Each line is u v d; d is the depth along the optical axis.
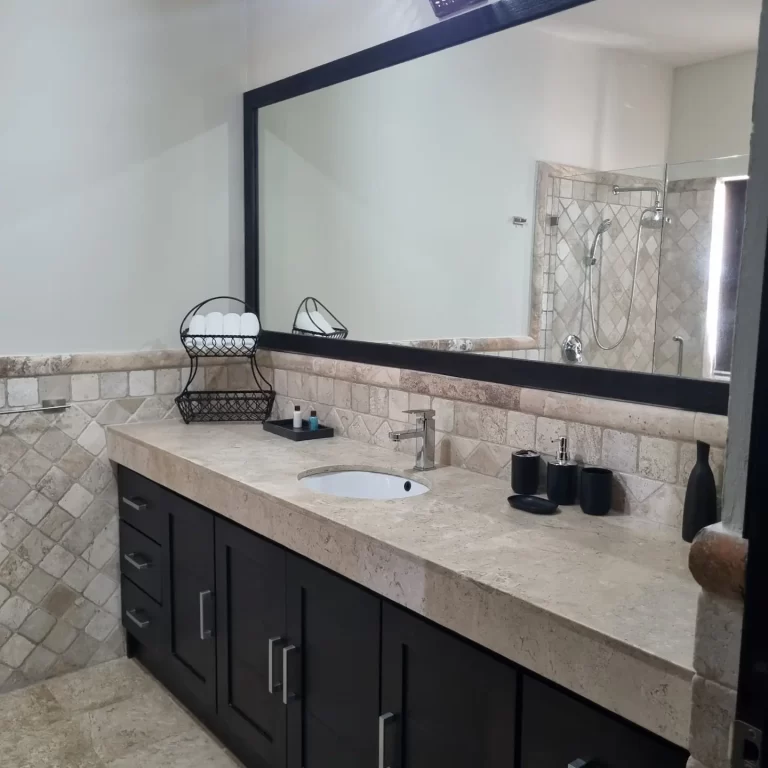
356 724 1.56
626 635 1.03
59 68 2.31
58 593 2.48
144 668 2.60
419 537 1.44
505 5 1.83
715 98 1.45
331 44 2.40
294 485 1.80
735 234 1.42
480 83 1.92
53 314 2.38
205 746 2.16
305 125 2.53
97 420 2.50
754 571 0.61
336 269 2.42
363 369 2.29
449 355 2.03
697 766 0.71
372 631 1.49
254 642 1.89
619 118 1.61
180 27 2.57
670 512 1.53
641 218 1.58
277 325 2.73
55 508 2.44
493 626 1.20
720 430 1.42
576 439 1.70
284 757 1.80
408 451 2.15
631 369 1.60
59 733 2.20
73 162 2.37
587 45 1.66
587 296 1.69
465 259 1.98
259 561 1.83
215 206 2.73
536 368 1.80
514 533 1.47
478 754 1.27
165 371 2.63
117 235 2.49
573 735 1.11
